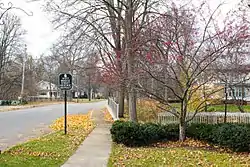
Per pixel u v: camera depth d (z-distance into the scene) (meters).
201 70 11.91
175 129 13.08
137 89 13.03
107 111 35.47
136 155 10.01
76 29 21.00
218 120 17.11
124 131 12.03
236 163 8.71
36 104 54.84
